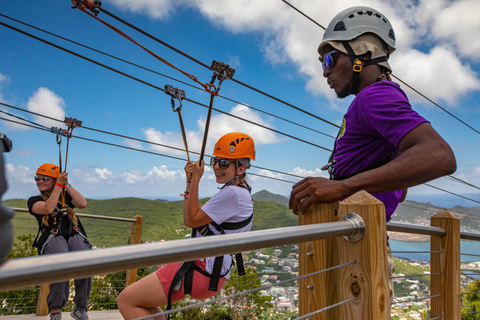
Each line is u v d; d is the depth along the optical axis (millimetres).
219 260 2035
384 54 1605
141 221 4676
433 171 1151
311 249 1380
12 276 563
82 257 648
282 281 1075
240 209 2178
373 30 1581
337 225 1141
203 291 2018
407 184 1195
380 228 1208
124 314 1995
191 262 2027
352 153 1544
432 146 1165
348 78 1624
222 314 4609
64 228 3652
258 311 4605
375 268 1172
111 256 686
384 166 1224
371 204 1191
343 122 1613
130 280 4703
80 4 1832
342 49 1596
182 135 2533
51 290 3463
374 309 1146
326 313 1313
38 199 3670
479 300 10164
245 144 2445
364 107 1414
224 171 2410
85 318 3596
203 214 2135
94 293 5719
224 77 2176
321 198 1282
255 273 4707
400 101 1321
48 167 3848
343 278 1239
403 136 1248
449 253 2227
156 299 1994
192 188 2182
